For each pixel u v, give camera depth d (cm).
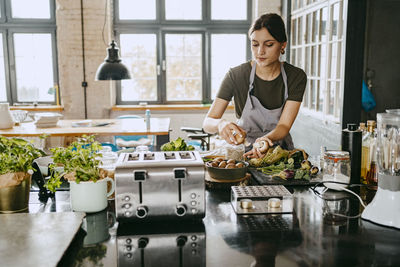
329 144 381
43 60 613
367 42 371
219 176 177
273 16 229
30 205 158
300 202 161
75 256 115
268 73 249
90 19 579
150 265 108
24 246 111
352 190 176
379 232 131
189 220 142
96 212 150
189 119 617
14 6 600
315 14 427
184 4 617
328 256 114
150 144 471
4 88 618
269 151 211
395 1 365
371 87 377
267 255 114
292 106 246
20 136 415
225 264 109
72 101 593
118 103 630
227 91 257
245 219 143
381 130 138
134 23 611
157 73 627
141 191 136
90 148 150
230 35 629
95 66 589
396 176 134
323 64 410
